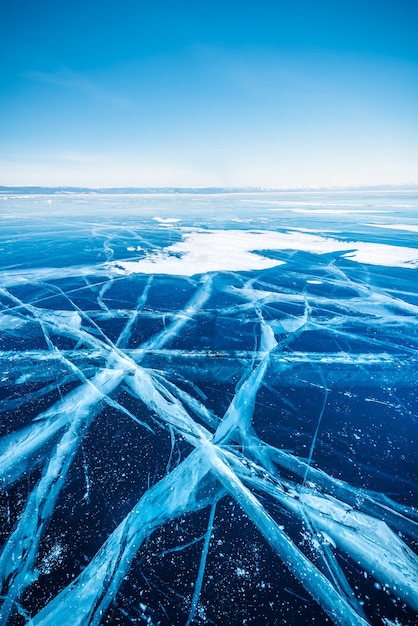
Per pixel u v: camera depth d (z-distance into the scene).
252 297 8.11
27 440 3.41
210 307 7.42
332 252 13.24
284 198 67.06
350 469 3.13
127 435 3.51
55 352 5.32
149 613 1.99
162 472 3.05
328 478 3.03
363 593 2.13
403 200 55.09
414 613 2.03
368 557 2.36
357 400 4.19
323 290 8.66
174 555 2.32
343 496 2.85
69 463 3.13
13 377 4.59
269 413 3.93
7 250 13.27
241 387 4.46
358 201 52.09
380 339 5.88
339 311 7.20
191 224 21.58
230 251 13.35
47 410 3.89
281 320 6.71
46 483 2.90
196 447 3.37
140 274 10.14
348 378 4.68
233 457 3.25
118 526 2.53
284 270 10.69
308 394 4.31
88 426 3.64
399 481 3.00
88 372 4.75
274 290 8.67
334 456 3.29
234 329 6.28
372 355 5.32
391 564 2.31
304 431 3.63
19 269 10.56
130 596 2.07
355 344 5.70
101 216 27.20
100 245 14.33
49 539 2.42
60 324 6.40
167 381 4.57
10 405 3.97
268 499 2.80
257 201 54.31
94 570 2.22
